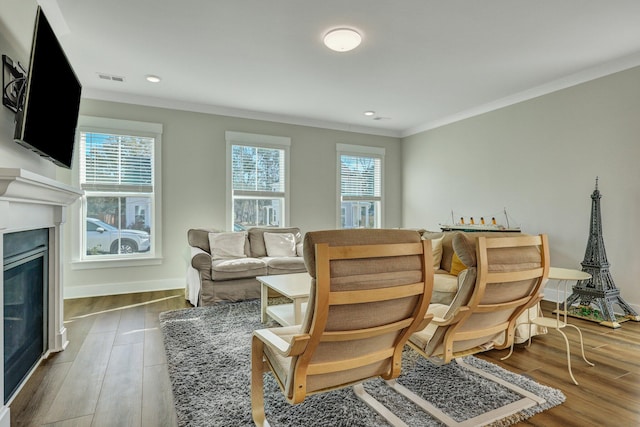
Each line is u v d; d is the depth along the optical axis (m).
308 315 1.24
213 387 2.03
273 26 2.81
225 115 5.02
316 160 5.70
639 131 3.38
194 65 3.55
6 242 1.79
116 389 2.04
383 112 5.22
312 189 5.67
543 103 4.20
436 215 5.76
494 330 1.84
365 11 2.60
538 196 4.27
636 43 3.11
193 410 1.79
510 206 4.60
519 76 3.86
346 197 5.98
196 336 2.87
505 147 4.65
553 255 4.10
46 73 1.96
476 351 1.88
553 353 2.57
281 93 4.38
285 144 5.43
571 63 3.54
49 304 2.52
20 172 1.49
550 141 4.13
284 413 1.77
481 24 2.78
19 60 2.05
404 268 1.35
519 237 1.75
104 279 4.36
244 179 5.17
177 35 2.96
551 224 4.13
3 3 1.84
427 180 5.93
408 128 6.23
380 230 1.32
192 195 4.83
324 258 1.16
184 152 4.78
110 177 4.39
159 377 2.19
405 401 1.89
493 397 1.92
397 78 3.89
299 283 3.09
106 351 2.58
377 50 3.22
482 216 4.98
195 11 2.60
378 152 6.25
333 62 3.48
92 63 3.50
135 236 4.54
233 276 3.88
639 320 3.32
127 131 4.43
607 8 2.56
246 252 4.59
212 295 3.82
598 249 3.41
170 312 3.55
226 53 3.28
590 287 3.43
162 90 4.28
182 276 4.79
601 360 2.45
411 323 1.44
